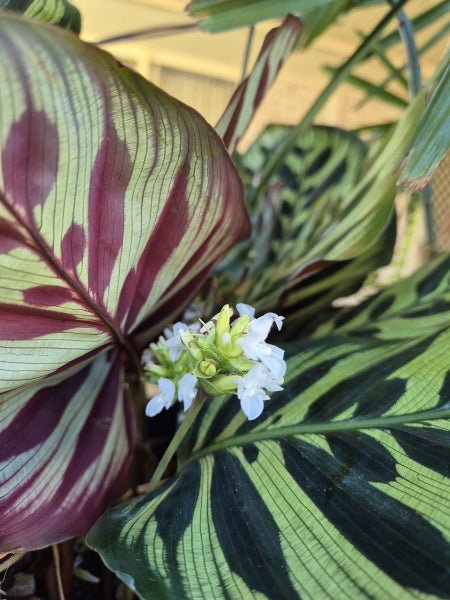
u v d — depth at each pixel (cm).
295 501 13
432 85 18
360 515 12
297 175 31
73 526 15
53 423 16
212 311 22
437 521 11
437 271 25
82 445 16
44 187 10
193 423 18
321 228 24
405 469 13
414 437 14
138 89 10
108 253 13
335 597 10
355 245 18
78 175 10
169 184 12
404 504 12
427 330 20
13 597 17
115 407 18
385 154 19
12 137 9
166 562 11
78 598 19
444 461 13
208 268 18
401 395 15
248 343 13
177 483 15
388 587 10
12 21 8
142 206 12
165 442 24
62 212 11
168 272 15
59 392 17
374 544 11
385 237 24
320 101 22
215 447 16
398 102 36
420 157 16
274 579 11
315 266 21
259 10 17
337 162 30
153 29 17
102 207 11
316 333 24
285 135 33
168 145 11
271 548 12
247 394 13
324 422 15
